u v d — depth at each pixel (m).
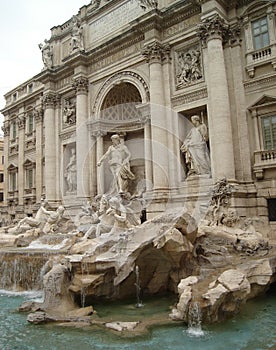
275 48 19.11
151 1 23.61
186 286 10.80
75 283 12.09
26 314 11.56
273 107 19.14
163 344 8.80
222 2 20.58
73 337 9.42
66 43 31.67
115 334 9.46
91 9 29.44
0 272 16.47
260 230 18.33
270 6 19.50
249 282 11.70
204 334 9.36
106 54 27.03
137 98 26.30
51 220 22.53
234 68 20.50
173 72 23.00
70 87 29.64
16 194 37.66
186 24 22.62
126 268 12.09
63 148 29.59
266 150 18.98
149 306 12.00
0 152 55.03
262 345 8.66
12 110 39.16
